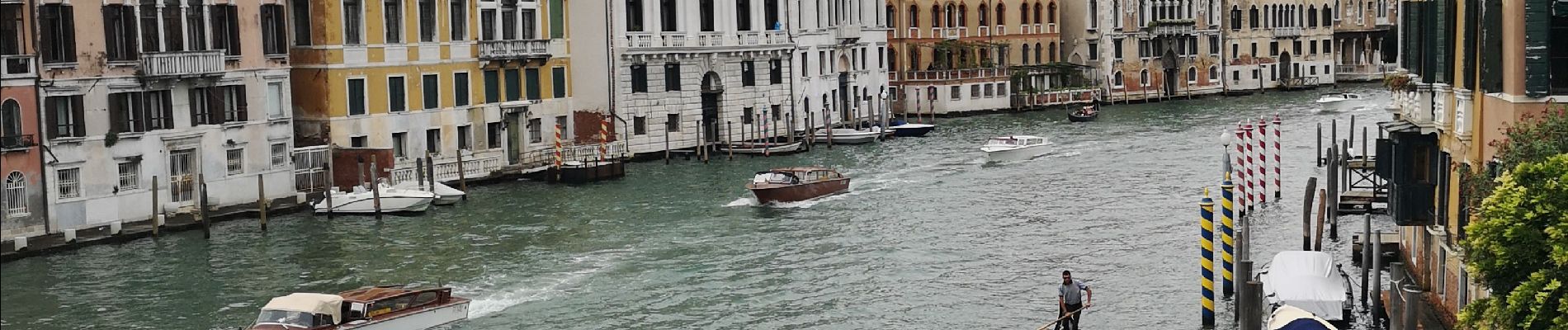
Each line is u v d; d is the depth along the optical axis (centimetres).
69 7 4197
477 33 5781
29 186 4066
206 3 4625
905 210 4728
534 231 4397
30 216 4069
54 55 4181
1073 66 10019
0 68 3978
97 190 4275
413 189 4938
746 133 7062
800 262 3878
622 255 3994
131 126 4403
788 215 4641
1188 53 10662
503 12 5928
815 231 4338
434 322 3177
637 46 6419
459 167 5262
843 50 8062
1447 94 2700
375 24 5356
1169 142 6781
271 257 3988
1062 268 3738
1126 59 10188
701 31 6775
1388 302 3017
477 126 5788
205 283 3669
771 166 6081
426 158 5250
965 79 9044
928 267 3778
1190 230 4250
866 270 3759
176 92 4534
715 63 6831
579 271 3781
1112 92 10088
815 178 5031
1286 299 3011
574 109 6288
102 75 4284
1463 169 2480
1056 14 10131
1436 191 2838
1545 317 1936
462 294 3528
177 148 4525
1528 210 1970
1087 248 4003
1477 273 2053
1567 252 1880
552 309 3366
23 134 4050
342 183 5150
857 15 8156
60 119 4206
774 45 7119
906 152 6600
